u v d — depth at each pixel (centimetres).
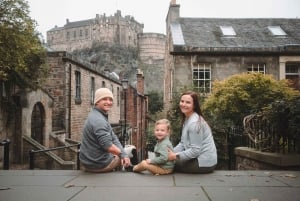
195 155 451
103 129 464
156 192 369
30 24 993
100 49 10144
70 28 10938
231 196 353
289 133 609
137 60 10212
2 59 970
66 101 1536
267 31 2038
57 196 355
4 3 934
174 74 1764
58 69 1531
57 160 1195
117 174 470
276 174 478
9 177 457
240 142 1027
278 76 1789
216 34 1961
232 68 1786
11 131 1212
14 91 1212
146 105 3722
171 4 2098
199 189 384
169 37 2100
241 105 1260
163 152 457
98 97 482
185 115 487
